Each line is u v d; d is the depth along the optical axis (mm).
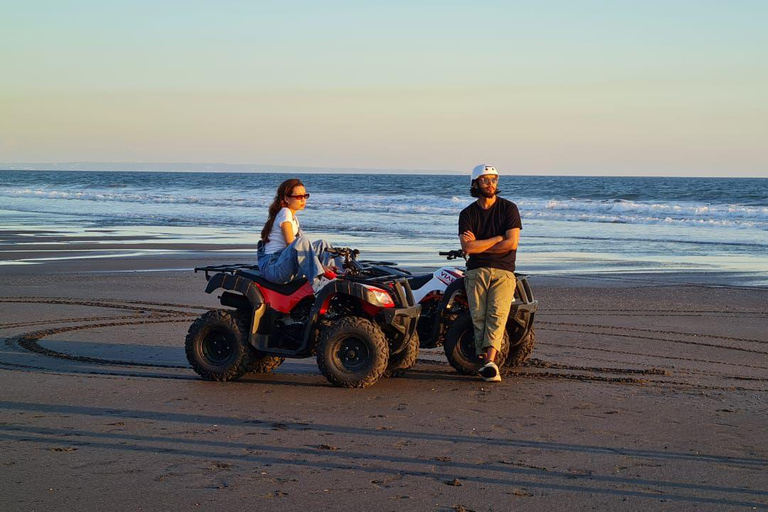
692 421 6262
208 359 7703
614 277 15945
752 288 14430
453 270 8242
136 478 4848
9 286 14172
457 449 5500
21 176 136625
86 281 14852
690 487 4805
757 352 9203
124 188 72500
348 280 7492
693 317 11578
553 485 4809
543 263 18391
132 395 6965
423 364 8578
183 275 15688
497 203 7641
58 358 8523
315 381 7738
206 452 5371
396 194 59156
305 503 4480
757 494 4699
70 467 5031
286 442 5621
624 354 9047
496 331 7484
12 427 5906
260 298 7684
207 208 43219
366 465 5141
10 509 4352
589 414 6465
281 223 7809
